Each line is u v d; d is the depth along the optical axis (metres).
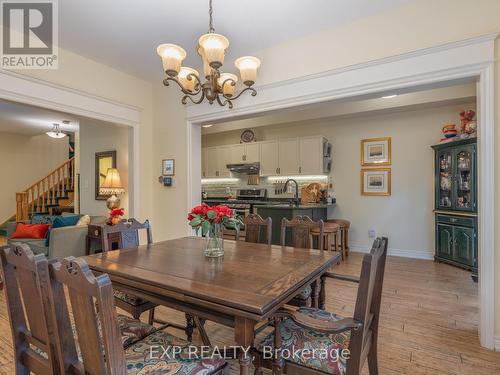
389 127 5.10
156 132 4.20
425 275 3.85
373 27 2.61
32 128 6.91
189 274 1.56
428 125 4.77
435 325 2.48
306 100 2.94
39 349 1.30
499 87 2.11
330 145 5.68
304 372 1.30
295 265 1.75
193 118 3.82
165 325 2.24
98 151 5.14
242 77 2.28
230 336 2.34
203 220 1.91
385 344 2.19
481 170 2.16
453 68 2.26
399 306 2.87
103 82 3.60
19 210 6.97
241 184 7.00
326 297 3.07
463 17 2.26
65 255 3.93
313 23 2.72
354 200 5.42
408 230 4.95
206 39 1.96
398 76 2.48
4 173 7.63
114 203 4.38
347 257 4.84
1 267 1.28
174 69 2.06
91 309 0.94
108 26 2.77
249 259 1.90
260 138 6.57
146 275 1.55
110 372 0.88
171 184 4.03
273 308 1.21
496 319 2.12
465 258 3.98
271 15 2.59
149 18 2.64
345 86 2.72
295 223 2.51
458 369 1.89
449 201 4.31
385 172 5.13
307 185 5.75
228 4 2.43
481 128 2.17
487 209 2.13
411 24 2.45
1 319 2.56
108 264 1.76
